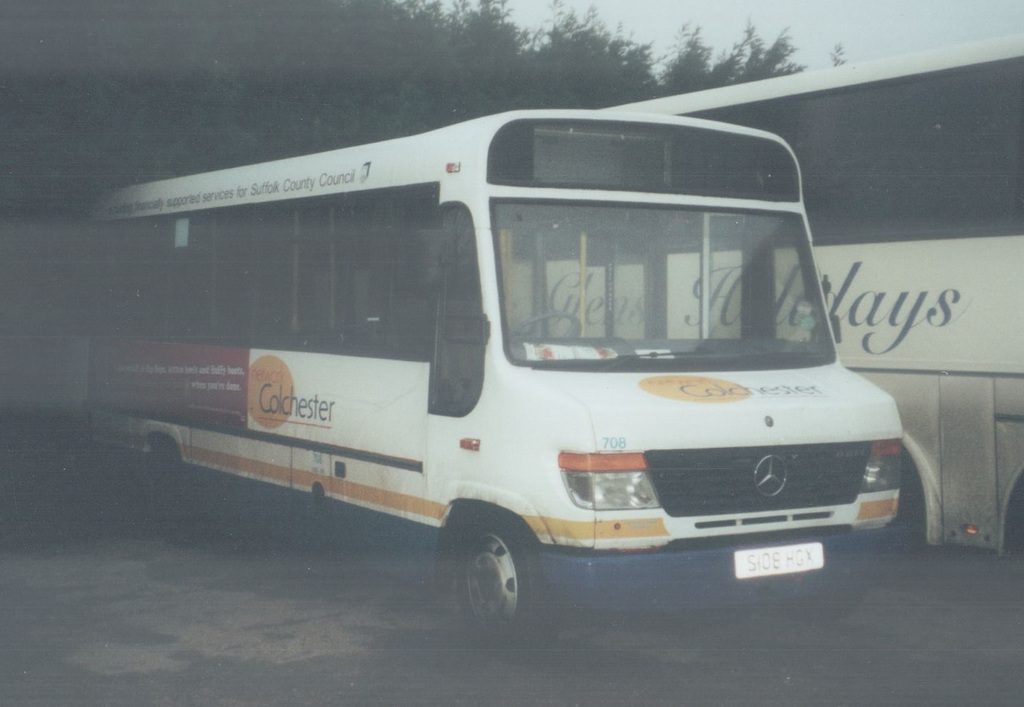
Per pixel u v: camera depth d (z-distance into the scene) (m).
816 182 9.07
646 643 6.92
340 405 7.98
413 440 7.19
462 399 6.76
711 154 7.23
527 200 6.74
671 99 10.20
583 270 6.76
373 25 17.92
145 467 10.72
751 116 9.52
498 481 6.42
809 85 9.14
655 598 6.01
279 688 6.13
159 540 9.88
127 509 11.05
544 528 6.13
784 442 6.33
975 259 8.15
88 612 7.64
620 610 5.97
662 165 7.09
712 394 6.37
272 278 8.93
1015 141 8.03
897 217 8.58
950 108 8.36
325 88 17.22
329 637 7.06
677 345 6.88
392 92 18.61
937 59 8.41
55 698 5.98
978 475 8.12
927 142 8.45
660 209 7.01
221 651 6.79
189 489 10.05
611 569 5.94
